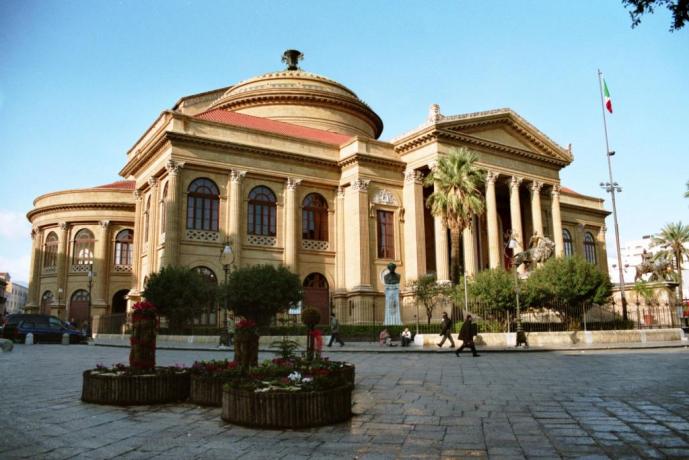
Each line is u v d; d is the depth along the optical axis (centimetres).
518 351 2484
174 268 3372
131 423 909
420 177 4388
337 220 4400
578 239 6112
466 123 4312
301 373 1019
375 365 1855
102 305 5081
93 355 2317
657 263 4650
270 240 4103
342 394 923
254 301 3212
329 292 4297
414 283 3719
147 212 4300
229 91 5547
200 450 737
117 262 5241
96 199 5222
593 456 692
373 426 884
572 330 3278
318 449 742
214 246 3859
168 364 1883
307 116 5238
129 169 4469
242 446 759
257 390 898
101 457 698
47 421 905
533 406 1044
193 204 3831
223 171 3956
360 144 4284
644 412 969
